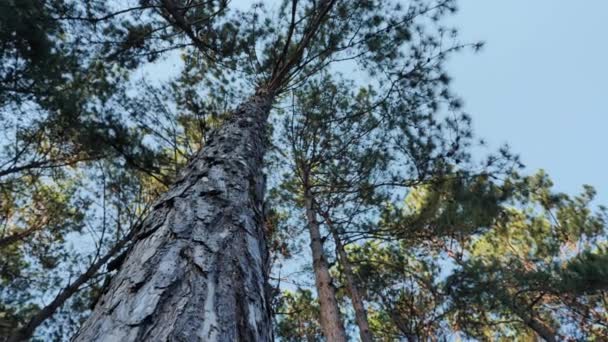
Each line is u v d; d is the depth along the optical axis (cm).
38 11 440
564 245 726
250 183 207
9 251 692
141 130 554
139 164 525
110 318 95
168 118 566
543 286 548
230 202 166
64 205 691
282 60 613
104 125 501
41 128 570
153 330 88
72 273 680
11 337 522
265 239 172
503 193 549
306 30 605
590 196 732
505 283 566
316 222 598
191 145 610
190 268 113
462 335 654
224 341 89
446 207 605
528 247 743
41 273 677
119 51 548
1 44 418
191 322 90
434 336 656
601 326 662
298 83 663
